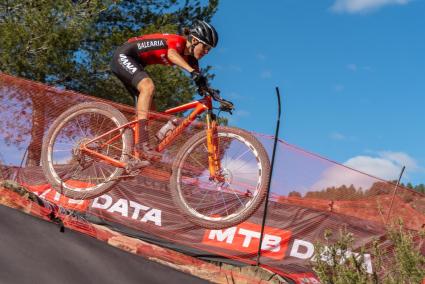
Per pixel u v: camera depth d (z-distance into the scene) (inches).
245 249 294.2
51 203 287.7
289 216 295.1
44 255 263.4
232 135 234.1
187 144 237.5
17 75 546.3
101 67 617.6
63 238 268.1
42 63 553.9
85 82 612.1
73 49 582.6
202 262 304.7
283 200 282.7
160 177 254.2
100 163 249.0
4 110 282.0
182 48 238.7
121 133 238.4
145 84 237.3
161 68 599.2
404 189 299.6
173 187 236.7
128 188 297.4
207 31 236.1
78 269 264.8
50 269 262.2
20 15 574.2
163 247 314.7
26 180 286.7
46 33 548.4
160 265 272.2
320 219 292.2
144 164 234.1
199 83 228.7
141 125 234.2
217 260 311.0
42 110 281.9
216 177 232.7
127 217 294.7
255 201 228.7
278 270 288.8
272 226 295.0
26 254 261.6
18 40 537.3
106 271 266.5
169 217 294.8
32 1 585.9
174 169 237.1
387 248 292.0
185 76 619.8
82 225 289.3
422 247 295.4
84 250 267.7
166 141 240.1
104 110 243.0
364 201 295.6
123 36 631.8
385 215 296.7
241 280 295.6
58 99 281.6
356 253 286.0
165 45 238.5
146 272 269.7
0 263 257.1
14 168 286.8
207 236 296.5
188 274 274.7
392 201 298.5
